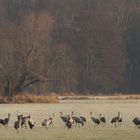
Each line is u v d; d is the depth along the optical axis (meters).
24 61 141.00
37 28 145.88
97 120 69.19
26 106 117.94
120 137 56.84
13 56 147.12
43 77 146.38
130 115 87.81
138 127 66.69
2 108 109.75
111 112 95.94
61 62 179.88
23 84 142.62
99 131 62.78
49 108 109.50
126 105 123.12
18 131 63.56
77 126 68.69
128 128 65.94
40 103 132.50
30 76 143.38
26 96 136.38
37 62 146.50
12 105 122.50
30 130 64.44
